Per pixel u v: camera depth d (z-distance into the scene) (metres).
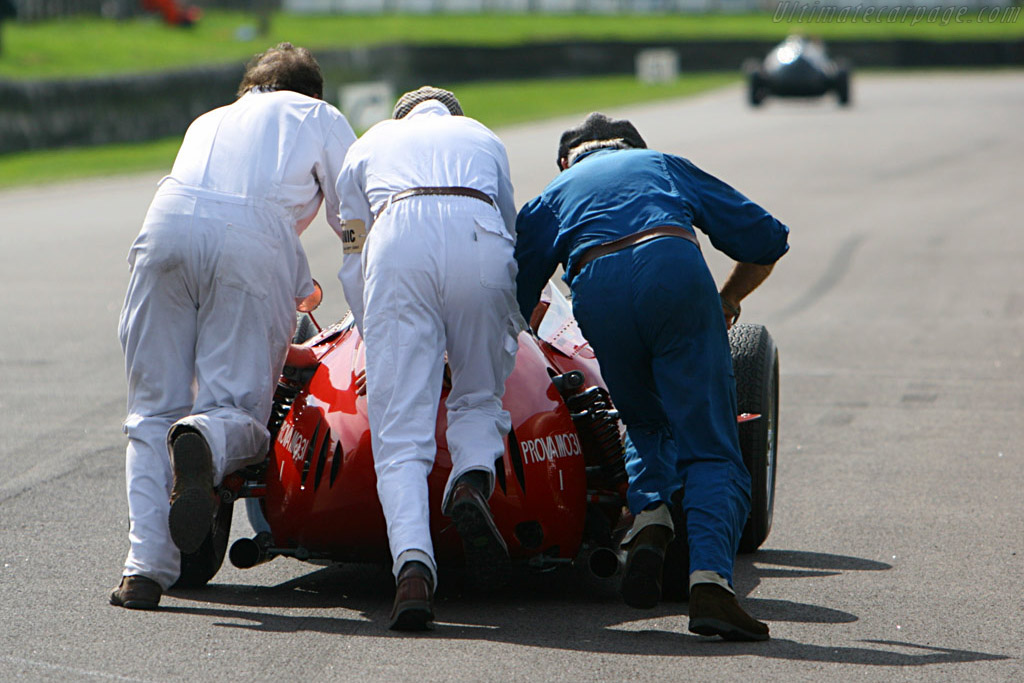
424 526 16.23
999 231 60.97
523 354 18.92
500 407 17.42
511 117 135.25
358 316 17.81
